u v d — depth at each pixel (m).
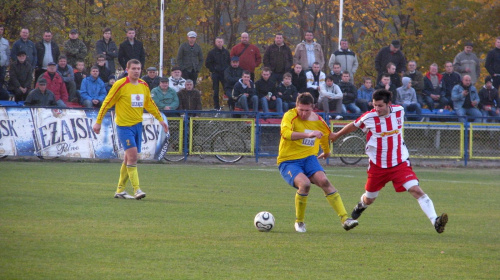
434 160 51.19
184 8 75.94
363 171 44.66
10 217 22.78
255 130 48.22
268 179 38.06
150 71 50.44
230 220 23.81
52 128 44.16
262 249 18.62
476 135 50.78
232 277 15.23
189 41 53.47
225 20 84.06
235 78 52.25
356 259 17.59
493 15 66.38
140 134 29.02
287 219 24.62
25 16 75.94
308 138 21.48
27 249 17.69
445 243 20.28
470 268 16.81
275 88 50.69
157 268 15.95
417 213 27.11
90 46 76.25
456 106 54.50
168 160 47.38
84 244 18.58
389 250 18.94
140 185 33.69
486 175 44.22
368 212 27.12
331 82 50.53
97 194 29.53
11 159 44.69
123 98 28.45
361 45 80.19
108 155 45.06
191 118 47.34
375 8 81.75
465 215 26.75
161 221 23.05
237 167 44.91
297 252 18.31
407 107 52.44
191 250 18.22
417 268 16.69
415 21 70.25
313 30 84.25
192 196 30.16
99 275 15.09
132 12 74.12
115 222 22.47
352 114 48.59
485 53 68.06
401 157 21.89
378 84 53.50
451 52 68.06
